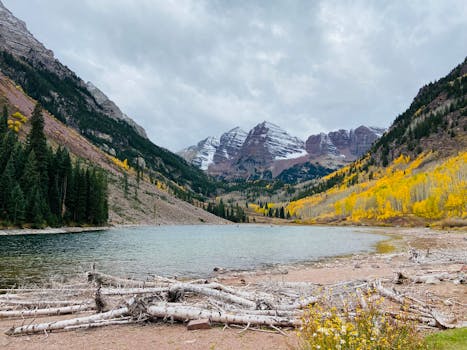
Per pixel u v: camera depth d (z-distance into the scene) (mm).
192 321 10281
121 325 10758
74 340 9281
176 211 142125
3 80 154250
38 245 38438
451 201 116000
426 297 13836
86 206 79125
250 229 114188
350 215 172125
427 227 108062
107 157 177625
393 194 148625
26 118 122750
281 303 12828
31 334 9930
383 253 38469
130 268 25391
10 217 55219
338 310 10891
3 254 30188
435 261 28016
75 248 37000
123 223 96250
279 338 9094
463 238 61500
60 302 13469
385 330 6023
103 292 12297
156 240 52812
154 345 8750
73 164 119250
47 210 64250
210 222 155000
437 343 7023
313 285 17812
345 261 31547
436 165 183500
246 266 28578
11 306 13555
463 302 12852
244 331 9789
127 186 129375
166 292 13133
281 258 34312
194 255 35156
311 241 58219
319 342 5406
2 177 55844
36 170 67438
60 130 156125
